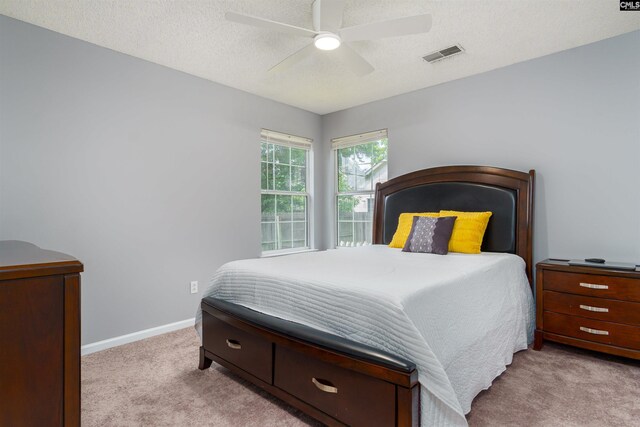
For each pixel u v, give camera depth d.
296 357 1.71
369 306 1.50
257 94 3.89
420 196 3.59
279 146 4.30
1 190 2.30
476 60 3.03
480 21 2.39
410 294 1.49
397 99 3.93
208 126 3.45
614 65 2.63
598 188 2.71
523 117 3.06
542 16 2.34
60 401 0.82
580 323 2.45
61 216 2.54
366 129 4.24
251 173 3.86
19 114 2.37
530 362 2.39
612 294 2.33
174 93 3.19
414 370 1.30
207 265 3.44
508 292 2.41
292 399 1.73
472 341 1.81
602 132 2.69
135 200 2.93
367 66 2.47
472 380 1.76
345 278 1.77
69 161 2.58
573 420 1.71
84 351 2.62
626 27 2.49
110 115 2.79
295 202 4.50
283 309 1.86
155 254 3.06
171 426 1.70
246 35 2.59
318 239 4.73
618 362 2.39
